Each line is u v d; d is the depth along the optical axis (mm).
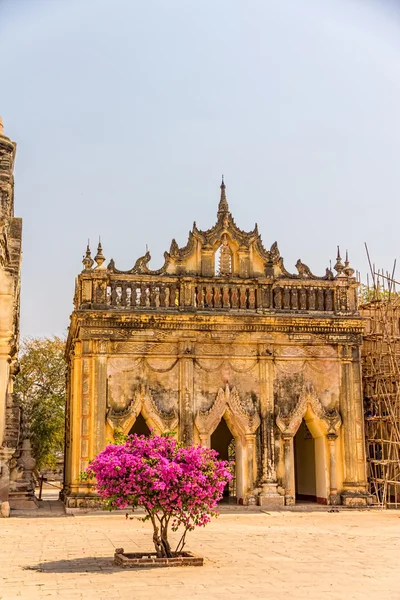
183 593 10219
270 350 26297
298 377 26484
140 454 13750
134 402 25062
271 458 25594
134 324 25594
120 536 17406
